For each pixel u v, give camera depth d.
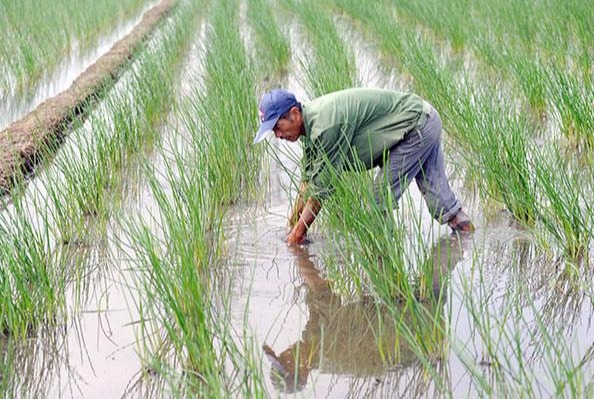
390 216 5.12
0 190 7.16
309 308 4.98
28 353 4.56
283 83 11.71
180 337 4.60
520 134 6.84
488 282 5.20
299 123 5.27
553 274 5.32
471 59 12.46
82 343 4.66
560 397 3.79
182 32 15.34
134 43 15.23
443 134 8.46
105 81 11.05
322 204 5.69
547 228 5.60
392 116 5.54
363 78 11.62
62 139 9.02
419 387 4.05
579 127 7.98
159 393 4.11
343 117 5.29
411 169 5.75
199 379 4.15
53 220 6.61
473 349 4.34
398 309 4.87
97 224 6.53
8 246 5.21
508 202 6.27
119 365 4.40
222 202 6.84
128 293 5.30
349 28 16.38
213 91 9.06
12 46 12.93
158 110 9.55
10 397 4.10
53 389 4.18
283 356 4.40
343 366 4.29
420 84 9.75
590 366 4.14
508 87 10.26
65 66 13.70
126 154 8.12
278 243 5.97
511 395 3.77
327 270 5.52
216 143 7.02
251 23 16.12
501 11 13.96
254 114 8.38
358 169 5.44
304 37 15.22
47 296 4.92
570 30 12.09
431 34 14.72
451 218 6.01
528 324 4.63
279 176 7.60
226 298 4.56
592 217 5.51
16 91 11.66
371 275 4.91
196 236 5.48
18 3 16.33
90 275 5.62
